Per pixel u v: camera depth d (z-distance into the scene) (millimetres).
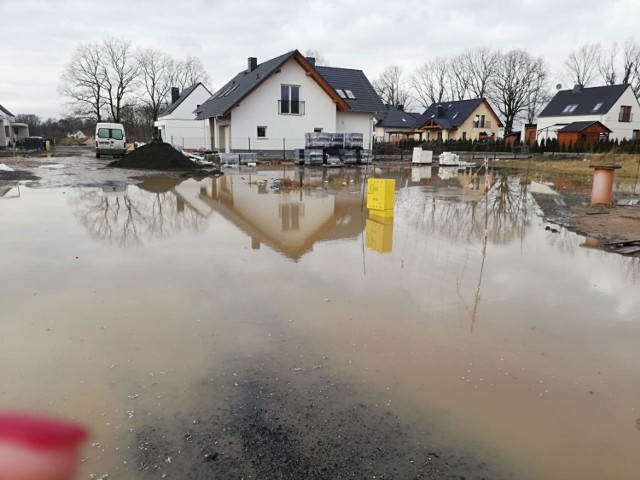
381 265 5438
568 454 2336
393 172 20500
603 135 37625
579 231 7527
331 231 7336
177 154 19953
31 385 2807
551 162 27141
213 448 2326
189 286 4582
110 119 59844
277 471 2189
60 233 6730
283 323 3770
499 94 64375
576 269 5414
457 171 21781
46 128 73125
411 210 9594
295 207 9703
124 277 4809
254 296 4348
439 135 49750
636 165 22859
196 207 9438
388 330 3682
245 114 25328
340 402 2725
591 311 4137
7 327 3586
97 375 2945
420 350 3367
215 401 2709
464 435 2461
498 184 15523
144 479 2107
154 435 2402
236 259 5574
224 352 3277
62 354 3195
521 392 2859
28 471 1705
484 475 2189
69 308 3977
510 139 39375
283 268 5242
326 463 2244
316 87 26422
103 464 2178
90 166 20094
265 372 3029
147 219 7988
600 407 2725
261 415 2594
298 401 2729
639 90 57094
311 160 23406
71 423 2434
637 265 5602
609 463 2279
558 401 2775
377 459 2277
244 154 23547
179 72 65688
